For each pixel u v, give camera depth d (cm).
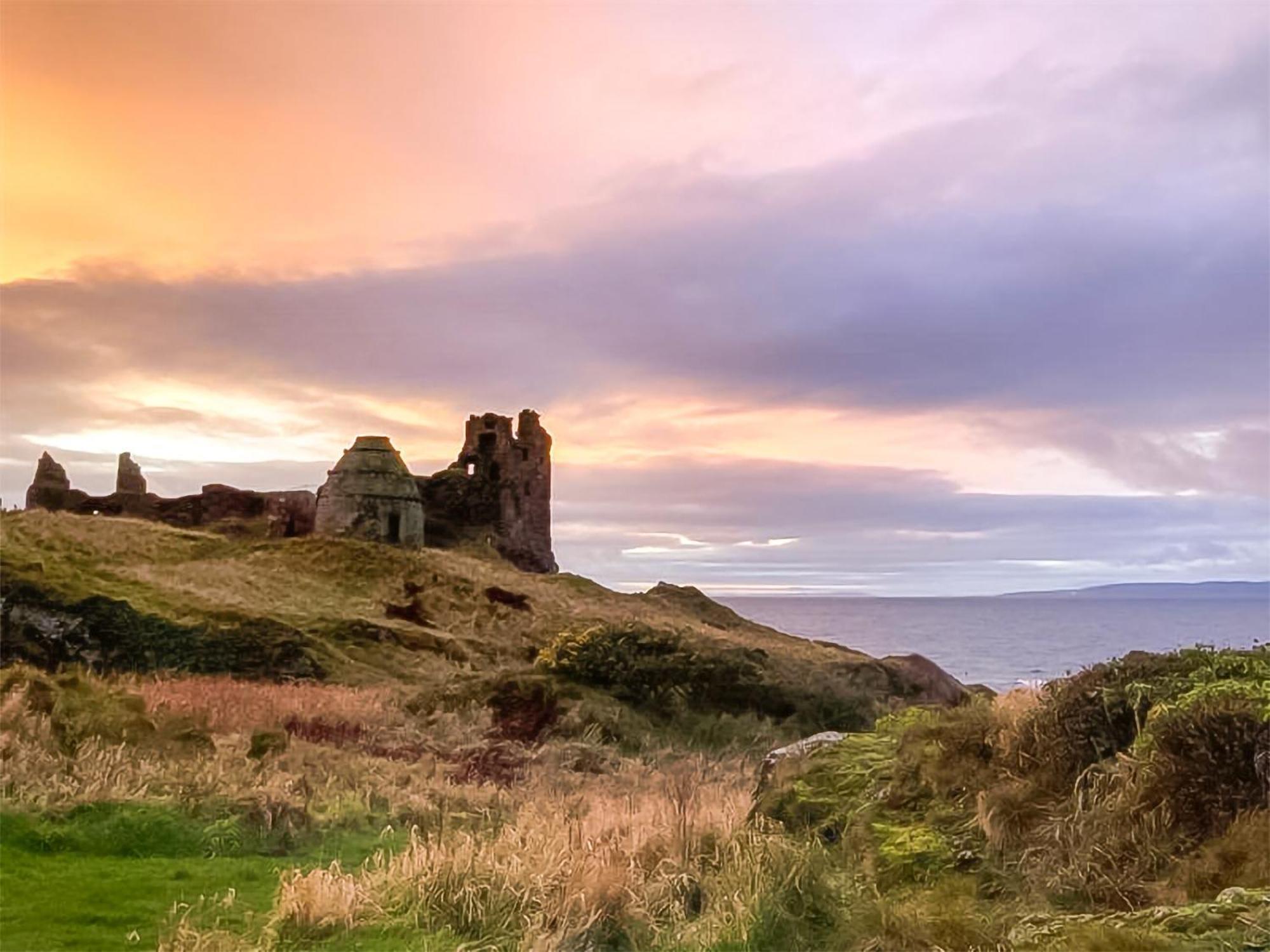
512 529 11150
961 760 984
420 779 1788
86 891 887
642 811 1248
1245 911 560
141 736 1700
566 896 800
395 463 8794
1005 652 11219
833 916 730
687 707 3325
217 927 781
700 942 732
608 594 8050
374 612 5450
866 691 3831
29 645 3891
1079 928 588
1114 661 1010
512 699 3131
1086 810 821
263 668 3997
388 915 813
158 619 4141
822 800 1061
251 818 1204
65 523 6247
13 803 1130
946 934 664
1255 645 1027
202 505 10394
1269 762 737
